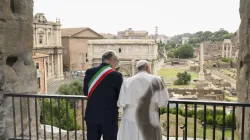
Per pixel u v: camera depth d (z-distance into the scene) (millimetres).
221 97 39719
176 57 143625
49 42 63969
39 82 41906
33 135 6832
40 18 61094
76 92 32219
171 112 18781
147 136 4078
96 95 4301
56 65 65312
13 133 6074
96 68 4410
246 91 5254
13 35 6016
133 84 4109
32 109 6930
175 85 53938
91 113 4348
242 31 5453
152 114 4117
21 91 6395
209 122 17328
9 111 5934
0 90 5781
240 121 5805
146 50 60000
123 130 4211
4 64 5816
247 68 5242
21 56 6438
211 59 119750
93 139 4445
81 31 80250
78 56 80375
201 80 55906
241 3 5523
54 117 14727
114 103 4348
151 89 4062
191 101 4457
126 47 60938
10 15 5887
